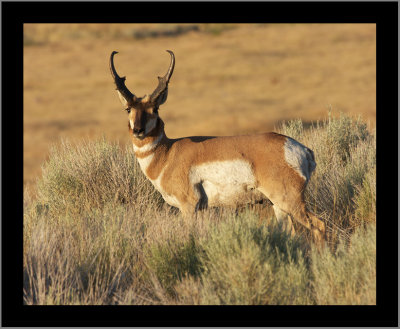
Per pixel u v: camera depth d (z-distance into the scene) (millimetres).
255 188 25047
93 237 23328
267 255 19141
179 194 25672
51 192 31297
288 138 25141
